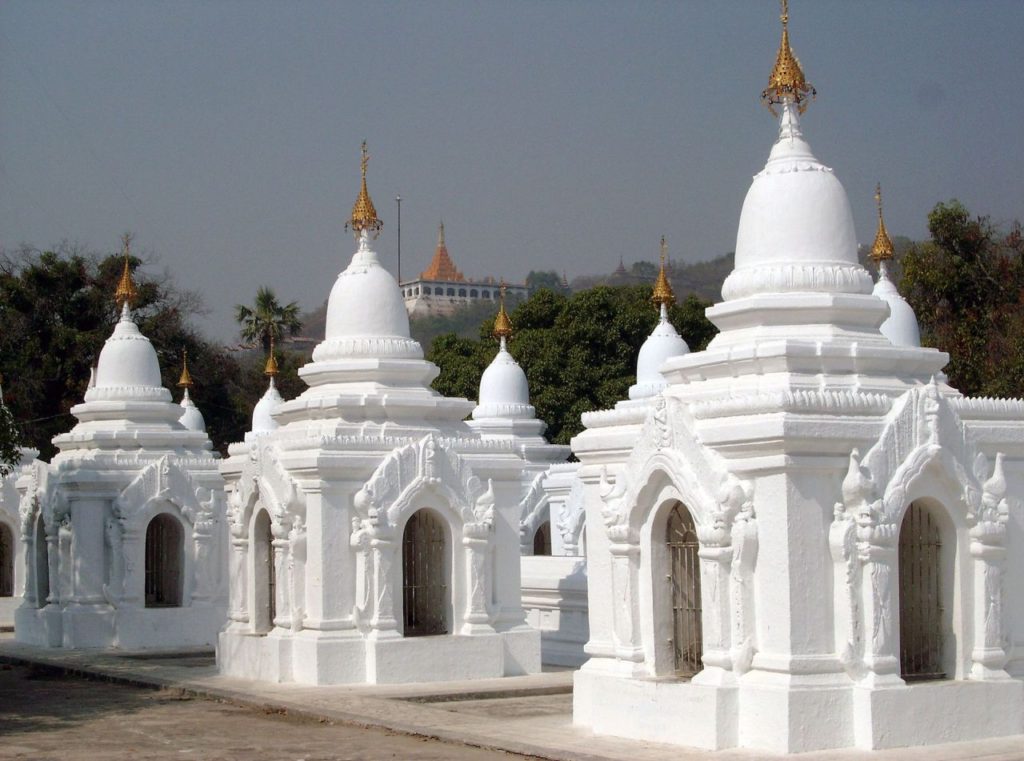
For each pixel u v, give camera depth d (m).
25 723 22.75
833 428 17.53
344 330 29.00
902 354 18.98
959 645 18.45
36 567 36.91
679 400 18.78
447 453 26.98
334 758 18.36
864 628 17.50
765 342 18.88
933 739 17.59
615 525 19.67
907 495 18.00
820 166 20.16
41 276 66.50
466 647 26.55
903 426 18.05
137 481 35.12
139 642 34.53
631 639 19.53
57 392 66.06
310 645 25.84
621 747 18.08
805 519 17.53
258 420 44.22
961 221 47.47
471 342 65.19
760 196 20.02
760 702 17.36
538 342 60.25
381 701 23.59
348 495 26.42
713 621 17.95
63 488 35.19
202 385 72.12
